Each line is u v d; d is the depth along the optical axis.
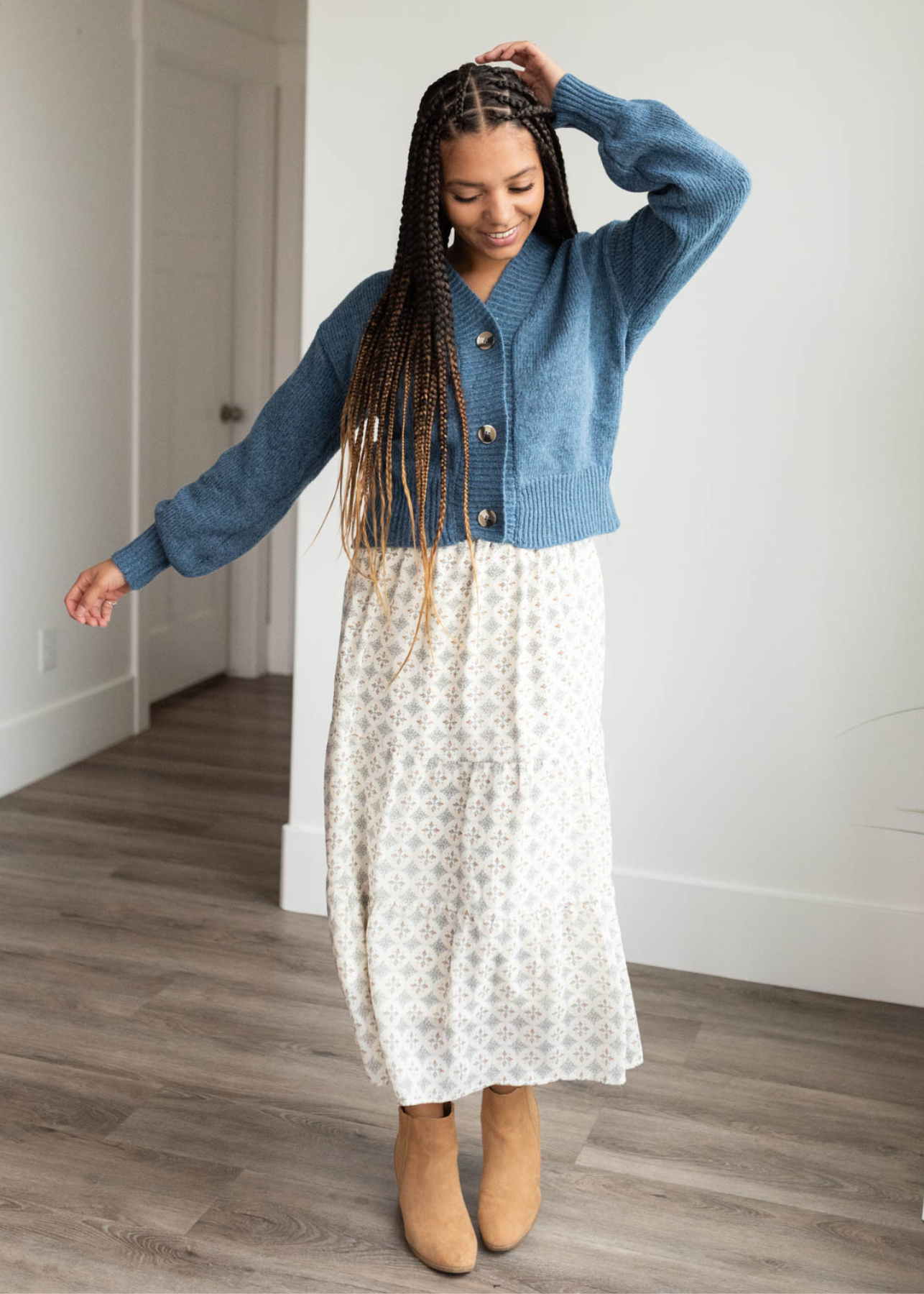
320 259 2.35
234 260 4.22
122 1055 2.01
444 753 1.45
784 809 2.30
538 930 1.49
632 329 1.44
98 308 3.39
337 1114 1.89
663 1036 2.13
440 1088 1.53
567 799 1.48
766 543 2.23
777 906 2.32
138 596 3.70
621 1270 1.57
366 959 1.54
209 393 4.16
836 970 2.31
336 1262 1.57
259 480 1.57
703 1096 1.96
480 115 1.29
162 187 3.76
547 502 1.41
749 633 2.27
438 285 1.36
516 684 1.42
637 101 1.36
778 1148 1.83
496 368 1.38
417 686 1.45
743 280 2.16
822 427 2.17
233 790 3.29
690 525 2.26
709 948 2.37
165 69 3.71
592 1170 1.76
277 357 4.32
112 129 3.37
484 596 1.42
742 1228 1.65
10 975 2.26
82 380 3.36
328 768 1.53
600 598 1.51
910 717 2.21
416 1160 1.60
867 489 2.17
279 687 4.38
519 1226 1.60
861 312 2.12
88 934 2.43
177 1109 1.88
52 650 3.35
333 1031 2.12
